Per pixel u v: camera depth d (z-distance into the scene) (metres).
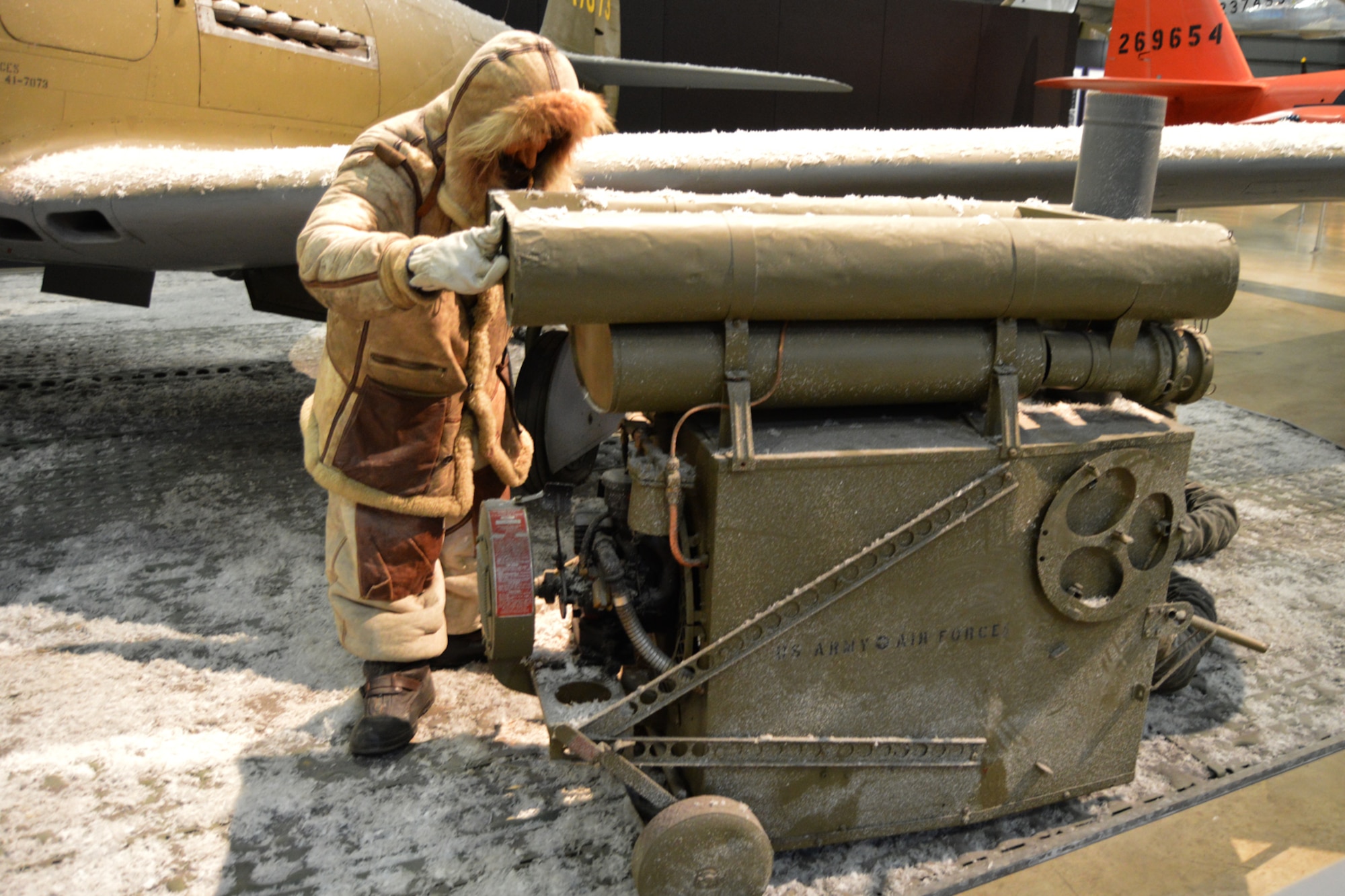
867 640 1.56
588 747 1.46
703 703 1.54
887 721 1.62
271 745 1.97
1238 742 2.05
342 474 1.88
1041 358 1.58
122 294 3.91
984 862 1.67
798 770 1.60
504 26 5.49
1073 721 1.74
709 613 1.50
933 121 10.88
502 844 1.70
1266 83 11.13
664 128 10.23
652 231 1.33
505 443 2.19
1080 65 13.28
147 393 4.48
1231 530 2.86
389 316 1.61
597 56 6.80
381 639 1.97
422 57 4.44
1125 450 1.60
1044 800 1.77
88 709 2.06
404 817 1.76
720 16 9.96
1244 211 14.09
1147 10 11.20
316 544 2.97
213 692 2.15
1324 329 6.81
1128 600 1.68
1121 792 1.88
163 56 3.29
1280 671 2.34
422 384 1.84
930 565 1.56
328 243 1.56
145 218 2.80
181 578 2.71
